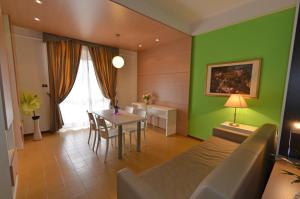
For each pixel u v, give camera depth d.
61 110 4.12
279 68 2.41
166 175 1.54
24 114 3.51
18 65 3.47
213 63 3.28
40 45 3.72
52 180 2.06
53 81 3.85
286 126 1.49
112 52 4.86
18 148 2.97
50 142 3.36
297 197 0.89
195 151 2.08
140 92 5.54
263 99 2.61
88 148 3.10
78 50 4.12
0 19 1.58
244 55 2.80
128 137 3.82
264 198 0.91
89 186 1.96
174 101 4.24
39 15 2.70
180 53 3.97
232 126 2.67
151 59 4.94
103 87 4.75
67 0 2.21
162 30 3.33
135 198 1.03
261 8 2.47
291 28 2.26
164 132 4.30
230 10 2.87
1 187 1.43
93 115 3.20
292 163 1.23
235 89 2.95
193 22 3.51
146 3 2.65
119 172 1.23
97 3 2.29
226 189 0.71
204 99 3.53
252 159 1.02
